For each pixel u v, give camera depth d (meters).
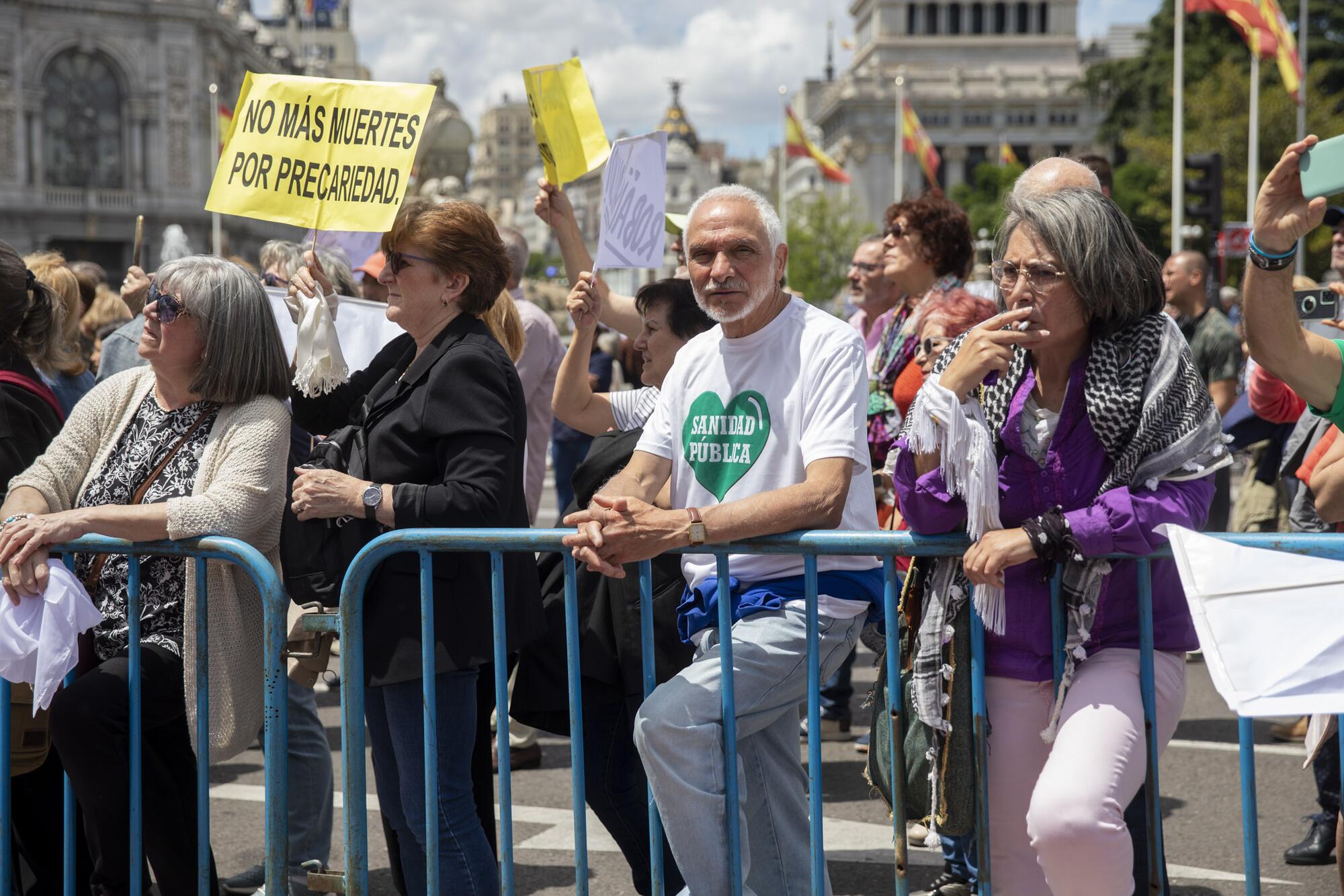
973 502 2.59
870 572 3.05
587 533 2.82
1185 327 6.91
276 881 3.20
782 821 3.14
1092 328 2.65
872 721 2.92
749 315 3.03
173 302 3.36
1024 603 2.69
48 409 3.85
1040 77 99.88
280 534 3.47
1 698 3.35
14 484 3.49
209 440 3.43
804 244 68.44
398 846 3.52
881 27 105.19
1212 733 5.93
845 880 4.27
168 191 67.06
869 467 2.98
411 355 3.49
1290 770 5.35
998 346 2.59
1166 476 2.56
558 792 5.25
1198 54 51.47
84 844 3.61
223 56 71.88
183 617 3.38
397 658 3.09
